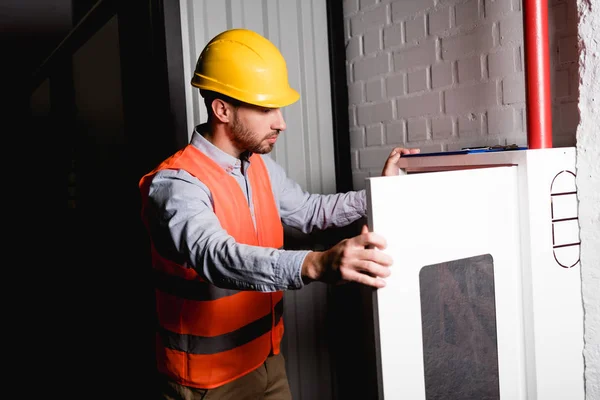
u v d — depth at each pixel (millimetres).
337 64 2205
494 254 1150
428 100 1854
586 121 1245
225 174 1367
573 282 1268
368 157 2145
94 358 3002
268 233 1484
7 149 4277
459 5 1713
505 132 1605
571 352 1265
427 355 1070
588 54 1254
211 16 1948
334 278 918
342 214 1628
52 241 3746
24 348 3252
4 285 4219
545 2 1275
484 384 1159
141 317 2217
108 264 2672
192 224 1116
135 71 2021
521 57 1542
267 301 1476
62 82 3232
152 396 2133
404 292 1003
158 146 1925
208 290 1341
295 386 2209
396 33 1956
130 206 2232
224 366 1396
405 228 1002
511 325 1190
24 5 3893
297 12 2148
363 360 2242
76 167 3137
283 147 2145
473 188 1107
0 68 4039
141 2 1939
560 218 1232
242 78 1313
